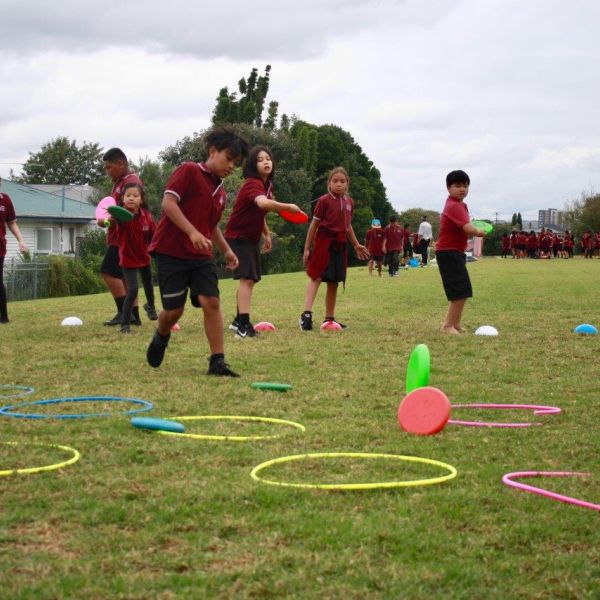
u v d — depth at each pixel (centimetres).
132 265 988
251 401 588
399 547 313
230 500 360
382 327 1059
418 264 3609
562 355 830
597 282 2102
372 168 8281
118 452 439
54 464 418
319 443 470
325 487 379
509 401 607
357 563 297
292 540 319
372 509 355
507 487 390
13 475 394
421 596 274
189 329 1024
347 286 1970
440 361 786
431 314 1241
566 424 530
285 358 790
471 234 995
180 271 677
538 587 285
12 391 639
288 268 5072
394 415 546
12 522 333
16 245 4147
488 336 970
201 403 582
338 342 905
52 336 959
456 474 405
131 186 985
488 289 1819
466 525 339
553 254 5569
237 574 286
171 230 676
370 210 7219
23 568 289
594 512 357
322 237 1004
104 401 586
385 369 731
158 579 282
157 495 366
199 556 301
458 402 604
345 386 648
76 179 9394
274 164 952
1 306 1126
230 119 6131
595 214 6962
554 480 404
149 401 588
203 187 674
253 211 929
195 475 397
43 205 4509
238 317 946
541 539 327
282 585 278
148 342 902
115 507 349
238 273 938
